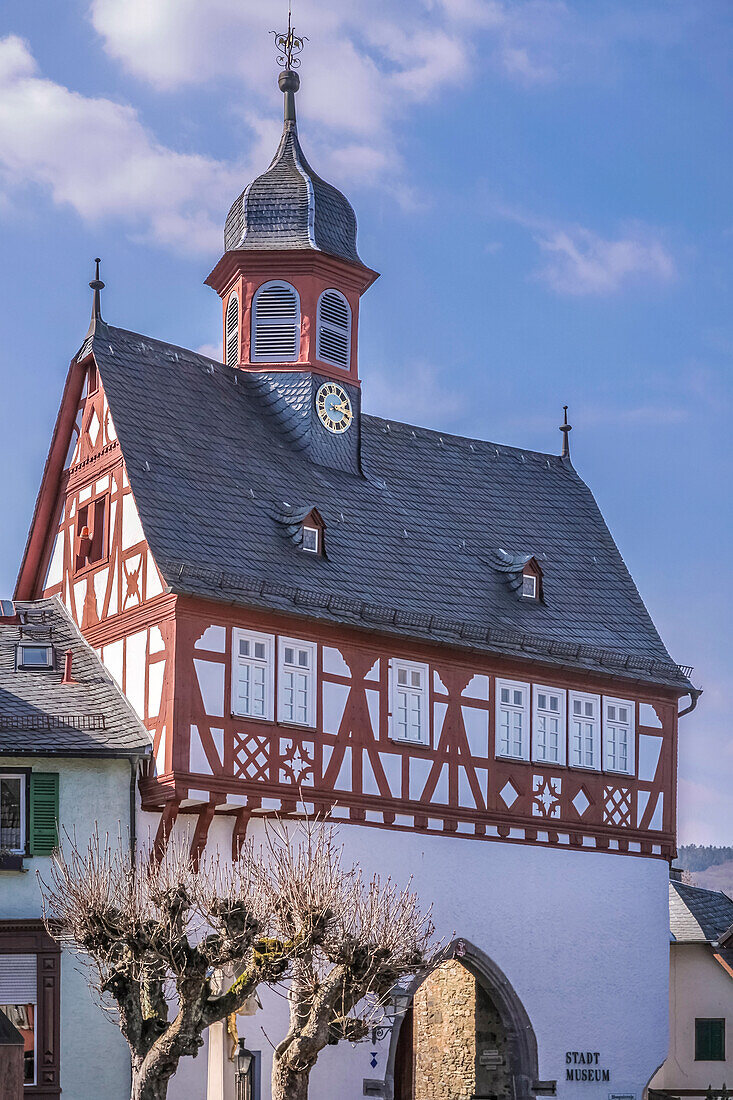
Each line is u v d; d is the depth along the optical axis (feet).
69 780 128.47
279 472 150.92
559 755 153.38
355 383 161.79
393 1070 140.67
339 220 163.63
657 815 159.53
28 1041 124.26
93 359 145.28
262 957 112.88
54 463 147.84
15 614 143.23
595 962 152.25
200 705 130.41
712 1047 171.12
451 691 146.61
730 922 179.42
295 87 169.78
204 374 153.99
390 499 159.33
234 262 160.97
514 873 148.36
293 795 134.51
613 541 174.09
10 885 125.90
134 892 112.06
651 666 160.45
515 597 158.10
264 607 134.21
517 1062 146.72
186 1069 127.75
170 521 136.67
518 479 174.19
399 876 140.46
